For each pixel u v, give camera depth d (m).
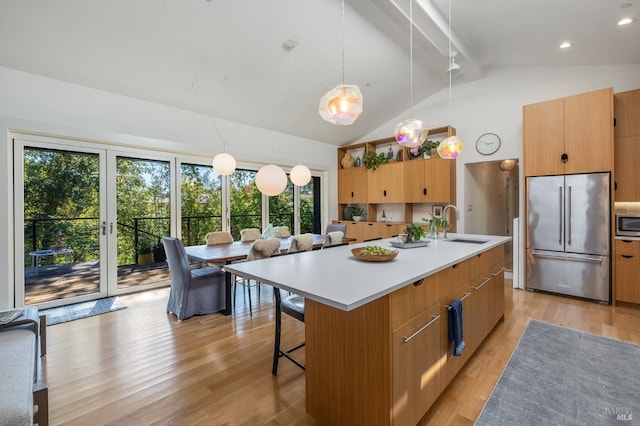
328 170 6.74
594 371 2.17
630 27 3.03
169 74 3.66
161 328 2.98
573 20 3.05
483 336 2.52
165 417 1.73
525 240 4.20
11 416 1.13
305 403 1.79
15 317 2.08
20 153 3.28
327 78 4.38
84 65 3.28
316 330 1.69
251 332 2.90
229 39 3.32
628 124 3.67
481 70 4.79
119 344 2.63
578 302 3.71
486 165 5.91
